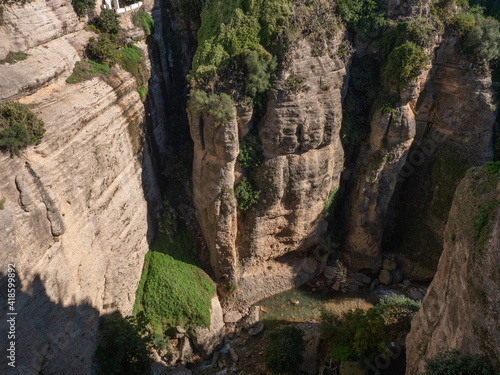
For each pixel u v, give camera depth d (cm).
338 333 2831
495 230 1498
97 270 2534
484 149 3347
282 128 2886
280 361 2670
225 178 3000
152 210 3409
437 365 1564
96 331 2489
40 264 1989
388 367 2630
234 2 2919
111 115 2673
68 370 2150
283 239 3431
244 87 2795
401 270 3800
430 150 3606
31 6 2284
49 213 2041
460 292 1688
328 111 3028
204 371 2952
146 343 2717
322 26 2928
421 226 3703
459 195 1925
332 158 3278
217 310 3284
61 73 2375
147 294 3117
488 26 3048
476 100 3219
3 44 2038
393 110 3141
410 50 2950
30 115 1945
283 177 3078
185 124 3772
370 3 3200
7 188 1817
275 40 2786
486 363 1421
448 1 3173
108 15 2952
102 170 2569
